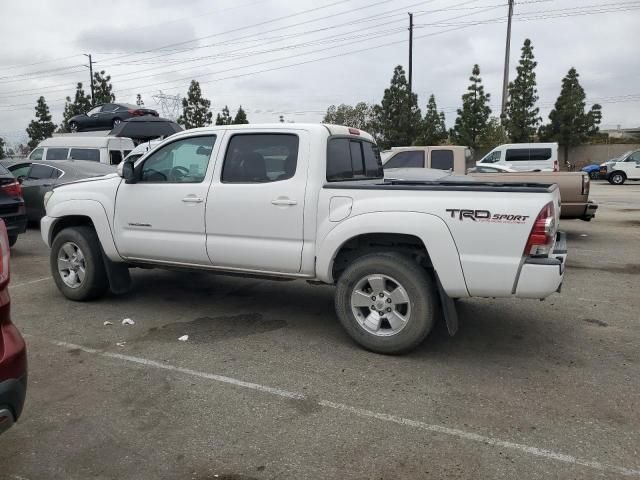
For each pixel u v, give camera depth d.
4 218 8.05
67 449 3.10
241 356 4.47
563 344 4.74
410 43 33.09
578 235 11.04
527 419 3.42
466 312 5.68
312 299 6.19
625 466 2.91
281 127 4.81
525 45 37.28
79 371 4.17
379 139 35.88
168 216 5.23
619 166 29.33
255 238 4.85
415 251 4.43
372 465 2.93
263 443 3.16
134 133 17.64
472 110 38.16
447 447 3.10
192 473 2.87
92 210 5.62
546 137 43.72
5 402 2.53
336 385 3.92
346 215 4.43
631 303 6.00
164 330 5.11
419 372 4.14
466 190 4.06
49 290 6.54
